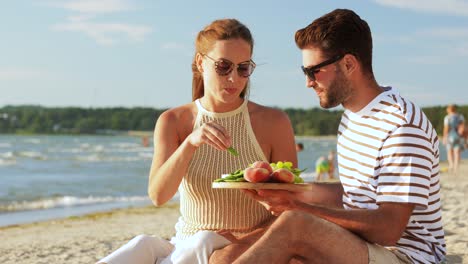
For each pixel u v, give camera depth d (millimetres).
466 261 5551
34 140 113625
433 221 3230
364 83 3275
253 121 3787
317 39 3268
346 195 3430
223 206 3592
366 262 2949
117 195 19594
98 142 104938
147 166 39438
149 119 152375
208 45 3572
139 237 3232
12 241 9078
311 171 35500
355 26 3250
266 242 2805
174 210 13742
